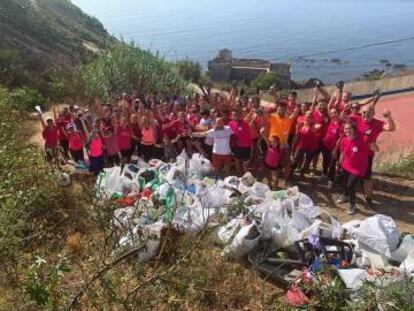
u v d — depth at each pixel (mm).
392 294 5000
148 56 21703
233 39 110000
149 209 6652
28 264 5012
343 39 101688
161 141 10383
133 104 12023
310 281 5520
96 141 9758
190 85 23844
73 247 6000
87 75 21516
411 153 12516
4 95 12000
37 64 27297
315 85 10219
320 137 9414
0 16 33406
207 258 5922
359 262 6051
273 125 9508
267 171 9367
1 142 8047
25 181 6492
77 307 4359
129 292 4562
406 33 108750
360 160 8070
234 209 5621
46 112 18438
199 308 5391
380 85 27047
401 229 7777
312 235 6312
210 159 10242
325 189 9320
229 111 10594
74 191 7930
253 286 5934
